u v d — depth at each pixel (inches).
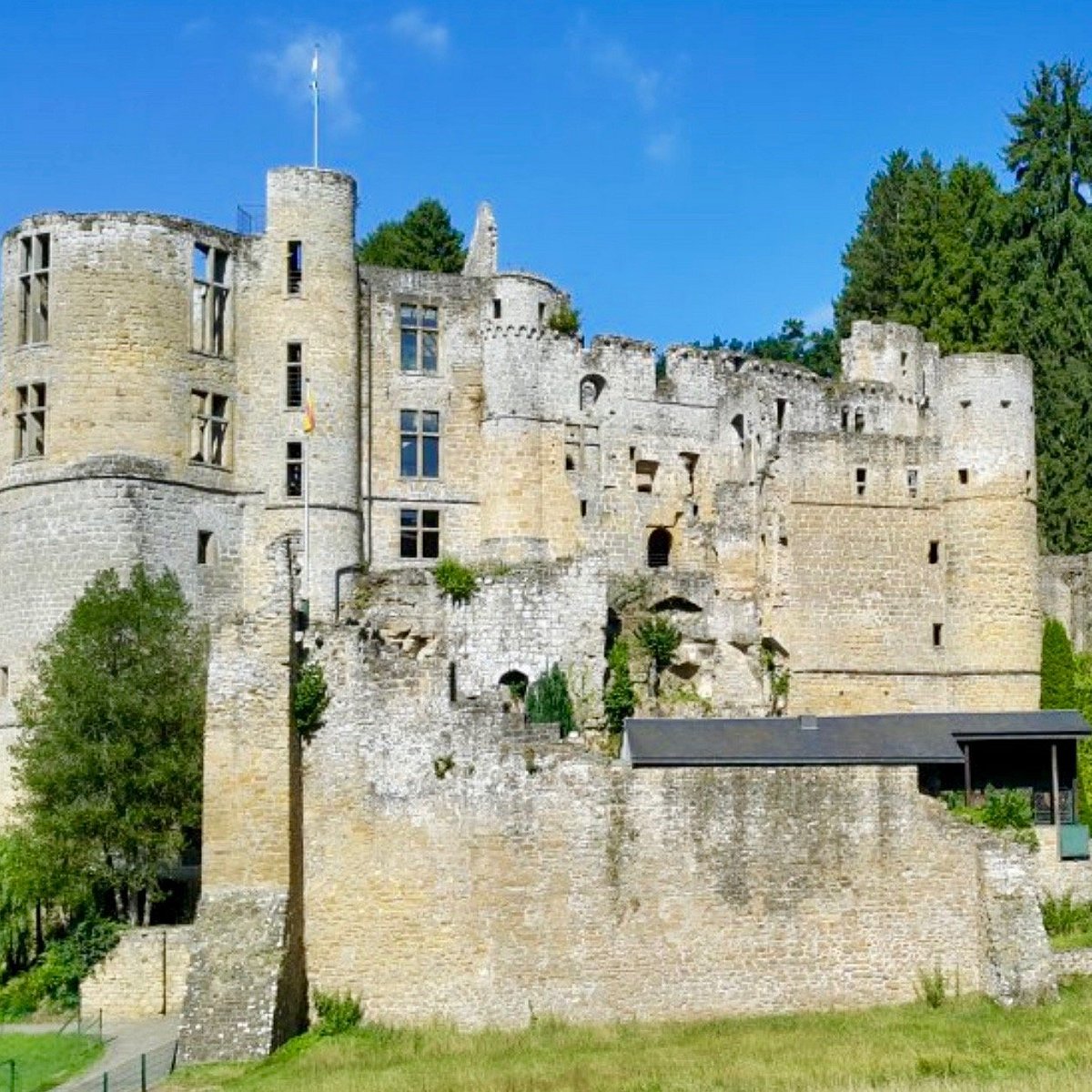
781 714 2657.5
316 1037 1759.4
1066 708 2755.9
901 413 3002.0
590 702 2459.4
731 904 1877.5
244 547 2546.8
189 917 2073.1
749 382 2915.8
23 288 2506.2
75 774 1930.4
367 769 1866.4
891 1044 1680.6
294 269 2618.1
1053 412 3211.1
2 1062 1643.7
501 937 1840.6
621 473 2869.1
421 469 2763.3
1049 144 3563.0
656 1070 1594.5
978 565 2783.0
